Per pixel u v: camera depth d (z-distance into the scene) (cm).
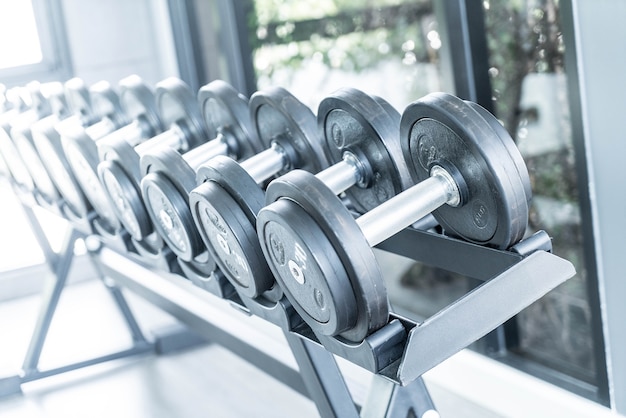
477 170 127
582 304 235
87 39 406
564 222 237
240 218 135
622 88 186
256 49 350
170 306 250
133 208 175
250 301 147
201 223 146
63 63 403
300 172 122
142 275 270
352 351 122
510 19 235
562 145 230
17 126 237
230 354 304
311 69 321
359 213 162
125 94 229
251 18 347
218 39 364
